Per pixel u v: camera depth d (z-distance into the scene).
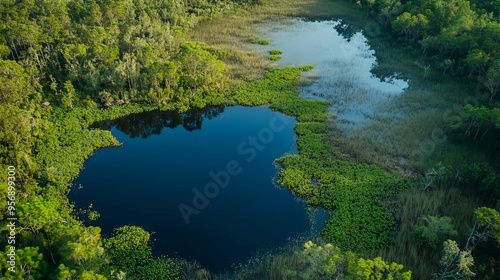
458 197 48.81
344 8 121.00
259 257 43.34
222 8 116.50
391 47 95.69
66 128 63.34
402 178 53.28
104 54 74.56
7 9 79.81
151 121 70.69
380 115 68.00
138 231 46.03
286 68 84.38
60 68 74.38
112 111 69.12
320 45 97.44
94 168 57.16
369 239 44.19
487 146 58.47
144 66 75.00
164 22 100.56
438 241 42.12
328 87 78.06
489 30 76.12
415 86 77.88
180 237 46.06
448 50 83.62
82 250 34.84
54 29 79.88
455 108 68.56
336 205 49.28
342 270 34.16
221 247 44.75
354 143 60.44
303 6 122.44
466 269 34.91
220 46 94.44
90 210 49.53
